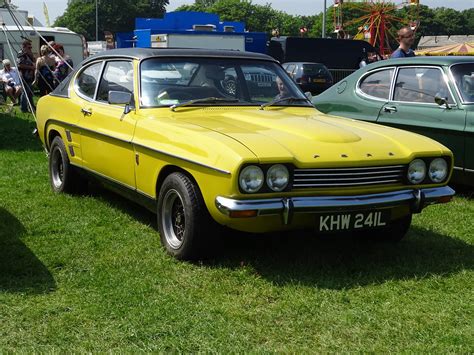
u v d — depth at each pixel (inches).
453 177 266.8
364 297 159.6
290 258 188.1
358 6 1739.7
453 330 141.5
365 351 130.9
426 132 272.2
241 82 219.0
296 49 986.1
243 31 1008.9
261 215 160.6
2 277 169.0
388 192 176.2
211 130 176.9
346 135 179.3
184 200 175.3
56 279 168.7
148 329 139.3
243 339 135.7
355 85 312.2
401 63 293.4
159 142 186.1
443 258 191.8
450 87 268.4
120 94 203.6
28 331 138.5
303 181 164.2
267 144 165.2
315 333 139.6
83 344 132.6
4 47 930.7
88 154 233.6
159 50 218.4
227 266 178.7
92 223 222.2
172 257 185.3
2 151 376.2
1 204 244.7
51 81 538.0
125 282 166.7
